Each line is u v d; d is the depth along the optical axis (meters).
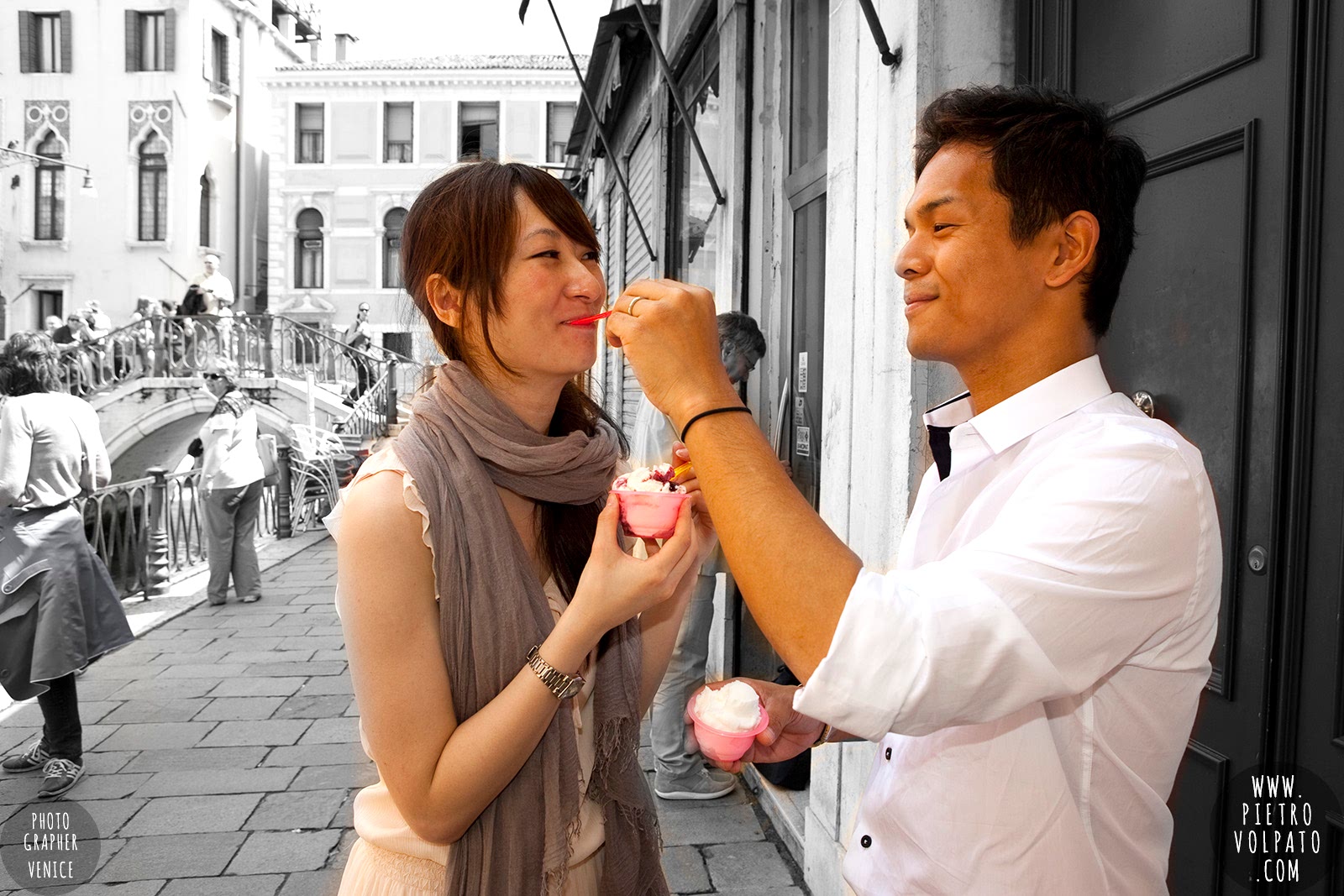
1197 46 1.86
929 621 0.93
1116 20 2.10
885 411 2.62
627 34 7.72
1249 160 1.72
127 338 20.31
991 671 0.93
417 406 1.39
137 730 4.93
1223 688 1.80
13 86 29.41
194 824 3.85
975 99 1.16
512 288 1.34
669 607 1.58
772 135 4.57
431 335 1.47
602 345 10.44
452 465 1.32
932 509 1.25
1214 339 1.83
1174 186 1.94
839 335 3.04
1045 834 1.06
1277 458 1.67
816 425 3.91
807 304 4.00
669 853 3.52
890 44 2.61
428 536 1.27
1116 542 0.95
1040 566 0.94
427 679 1.27
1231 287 1.79
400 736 1.26
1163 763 1.10
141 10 29.30
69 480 4.23
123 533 7.85
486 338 1.36
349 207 31.28
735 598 4.53
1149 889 1.12
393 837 1.40
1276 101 1.67
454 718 1.30
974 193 1.12
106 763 4.48
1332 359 1.58
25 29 29.36
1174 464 1.00
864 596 0.95
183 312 21.03
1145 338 2.03
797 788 3.70
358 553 1.26
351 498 1.28
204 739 4.80
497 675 1.30
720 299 5.19
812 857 3.17
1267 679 1.70
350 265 31.34
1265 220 1.70
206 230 30.72
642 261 8.69
